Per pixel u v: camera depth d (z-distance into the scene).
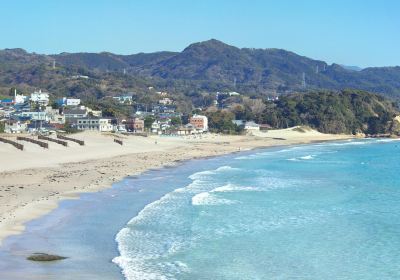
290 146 153.25
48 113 182.12
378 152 126.38
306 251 31.39
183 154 106.88
